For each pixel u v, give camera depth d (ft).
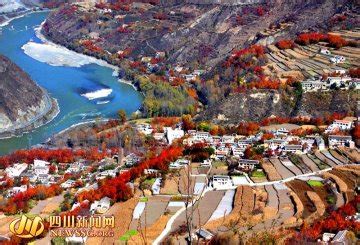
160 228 505.25
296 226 492.95
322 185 601.21
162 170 649.61
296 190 588.91
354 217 503.61
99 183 633.20
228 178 612.70
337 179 608.19
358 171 634.02
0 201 592.60
